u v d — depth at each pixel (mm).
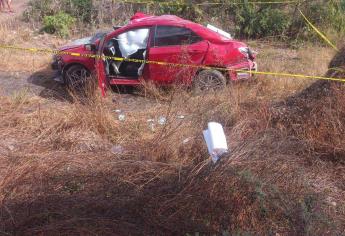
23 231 4367
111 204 4645
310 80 8945
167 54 8359
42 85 9258
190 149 5699
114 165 5203
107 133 6684
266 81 8812
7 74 9859
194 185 4809
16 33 13094
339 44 11422
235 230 4395
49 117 7086
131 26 8562
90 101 7316
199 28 8469
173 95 7141
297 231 4359
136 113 7551
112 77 8602
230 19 13859
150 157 5629
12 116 7070
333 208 5078
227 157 4863
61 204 4621
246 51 8680
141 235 4480
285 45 13070
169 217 4621
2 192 4785
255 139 5625
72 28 13805
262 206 4602
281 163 5203
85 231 4406
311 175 5699
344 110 6383
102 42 8344
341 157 6039
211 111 6531
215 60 8312
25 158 5449
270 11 13562
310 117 6488
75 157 5461
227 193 4754
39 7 14734
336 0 13461
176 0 14008
